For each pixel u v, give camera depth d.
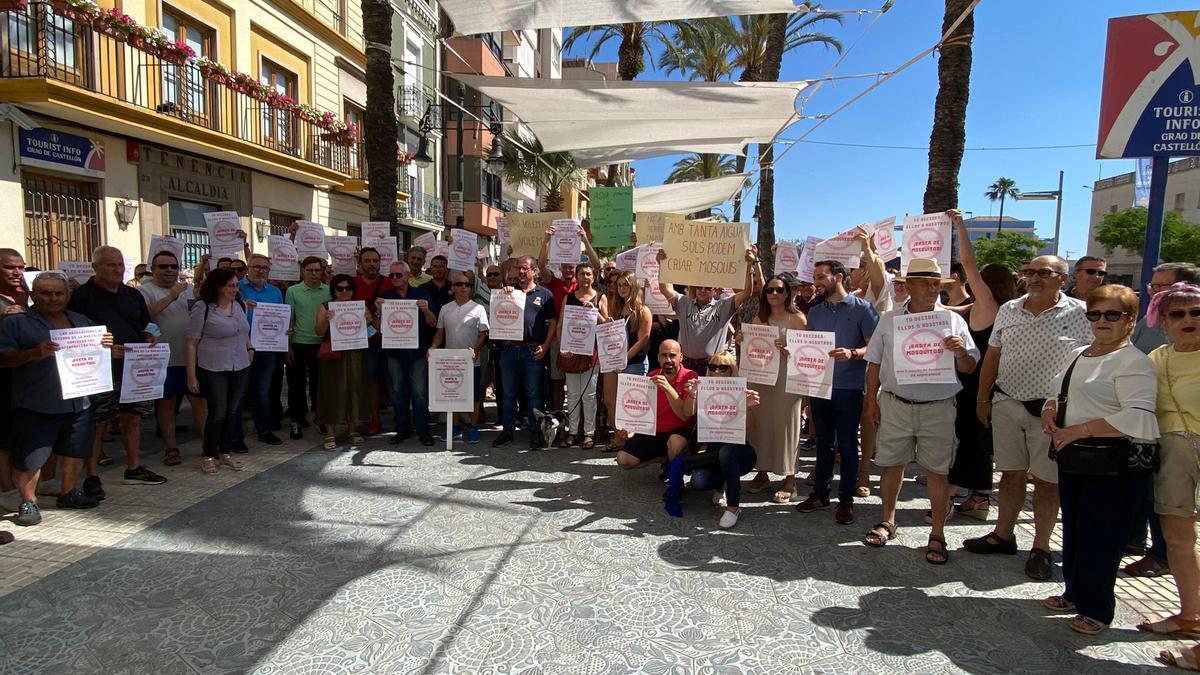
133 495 4.91
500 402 7.67
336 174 16.59
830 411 4.77
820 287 4.82
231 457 5.79
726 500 4.57
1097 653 2.98
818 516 4.75
